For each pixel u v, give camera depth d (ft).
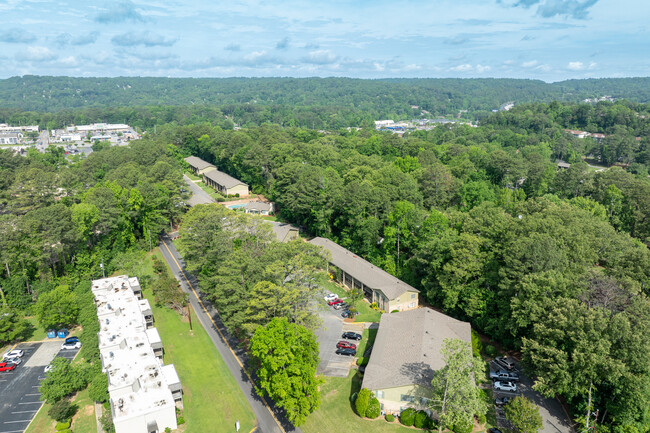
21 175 377.71
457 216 288.92
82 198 349.20
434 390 158.92
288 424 167.94
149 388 172.76
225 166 595.06
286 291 185.98
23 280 260.01
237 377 197.47
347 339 224.33
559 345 165.68
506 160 442.91
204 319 248.32
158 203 358.02
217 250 238.07
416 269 277.03
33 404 182.91
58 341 231.91
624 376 149.18
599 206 337.93
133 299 245.24
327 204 347.36
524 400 153.17
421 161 494.18
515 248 204.74
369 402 168.86
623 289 176.24
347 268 288.10
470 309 221.46
